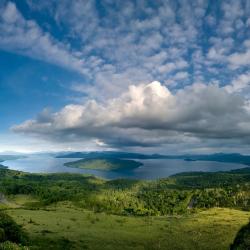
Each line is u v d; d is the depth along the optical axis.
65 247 66.88
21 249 45.59
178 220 122.44
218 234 94.06
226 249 77.31
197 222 116.50
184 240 86.50
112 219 111.75
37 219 96.69
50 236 74.44
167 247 78.88
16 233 60.84
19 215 103.12
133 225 103.56
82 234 81.19
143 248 76.38
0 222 59.53
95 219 107.38
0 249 43.38
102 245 73.69
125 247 75.00
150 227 101.94
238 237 56.53
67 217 106.62
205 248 78.62
